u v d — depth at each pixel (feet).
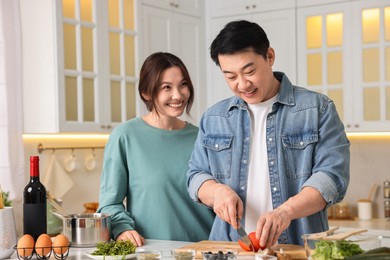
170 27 14.84
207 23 16.03
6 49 12.17
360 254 5.77
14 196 12.16
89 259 7.18
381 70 14.15
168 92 8.71
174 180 8.87
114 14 13.37
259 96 7.30
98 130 12.90
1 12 12.14
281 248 6.99
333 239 6.01
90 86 12.85
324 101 7.59
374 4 14.15
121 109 13.51
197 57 15.74
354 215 15.81
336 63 14.65
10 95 12.21
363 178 15.72
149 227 8.84
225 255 6.48
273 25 15.30
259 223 6.64
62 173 13.61
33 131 12.44
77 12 12.52
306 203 6.88
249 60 7.00
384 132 14.76
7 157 12.12
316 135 7.44
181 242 8.43
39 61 12.29
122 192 8.91
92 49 12.88
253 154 7.73
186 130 9.19
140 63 13.91
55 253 7.26
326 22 14.71
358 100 14.39
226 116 7.95
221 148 7.87
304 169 7.45
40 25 12.25
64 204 13.87
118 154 8.89
